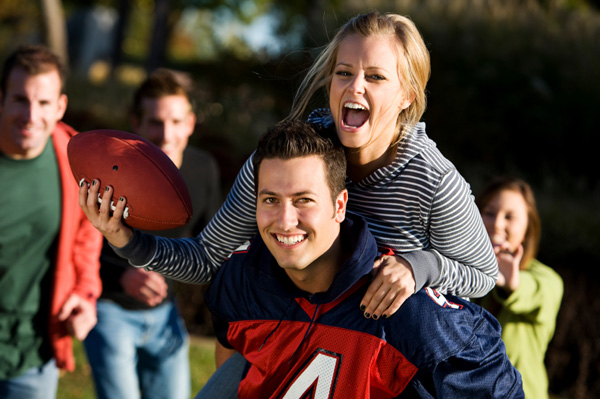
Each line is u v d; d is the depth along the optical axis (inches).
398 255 92.0
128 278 144.5
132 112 162.1
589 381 235.9
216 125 380.2
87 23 949.2
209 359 230.7
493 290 138.7
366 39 93.0
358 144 92.8
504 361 93.9
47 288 134.8
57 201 133.6
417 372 90.2
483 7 414.3
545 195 325.4
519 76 376.2
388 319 90.5
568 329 237.0
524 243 149.4
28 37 676.1
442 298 93.5
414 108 98.0
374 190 96.7
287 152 86.5
